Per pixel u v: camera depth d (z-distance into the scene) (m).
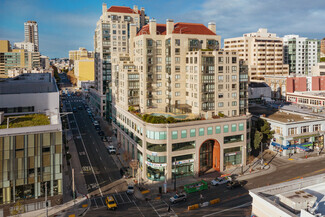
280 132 109.62
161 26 117.25
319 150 110.31
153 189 81.19
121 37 163.00
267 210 34.84
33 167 67.25
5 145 64.19
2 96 88.19
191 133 87.88
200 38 107.06
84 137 132.00
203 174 91.50
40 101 91.50
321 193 39.75
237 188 80.62
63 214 67.00
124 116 109.38
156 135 84.94
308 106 145.62
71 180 86.12
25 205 67.44
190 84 103.31
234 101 103.56
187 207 70.56
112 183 84.69
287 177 87.38
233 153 95.38
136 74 109.06
